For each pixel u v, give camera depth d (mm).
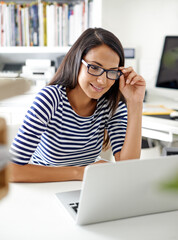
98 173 701
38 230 731
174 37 2531
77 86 1195
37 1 2662
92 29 1166
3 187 302
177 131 1766
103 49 1104
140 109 1287
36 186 1013
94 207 741
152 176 766
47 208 851
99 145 1352
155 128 1876
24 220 777
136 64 2869
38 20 2559
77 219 748
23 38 2582
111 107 1312
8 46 2576
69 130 1210
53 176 1061
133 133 1271
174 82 2561
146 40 2875
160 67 2652
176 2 2816
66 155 1246
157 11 2836
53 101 1156
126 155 1265
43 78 2543
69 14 2566
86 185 703
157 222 795
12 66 2787
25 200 898
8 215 801
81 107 1233
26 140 1088
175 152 1098
